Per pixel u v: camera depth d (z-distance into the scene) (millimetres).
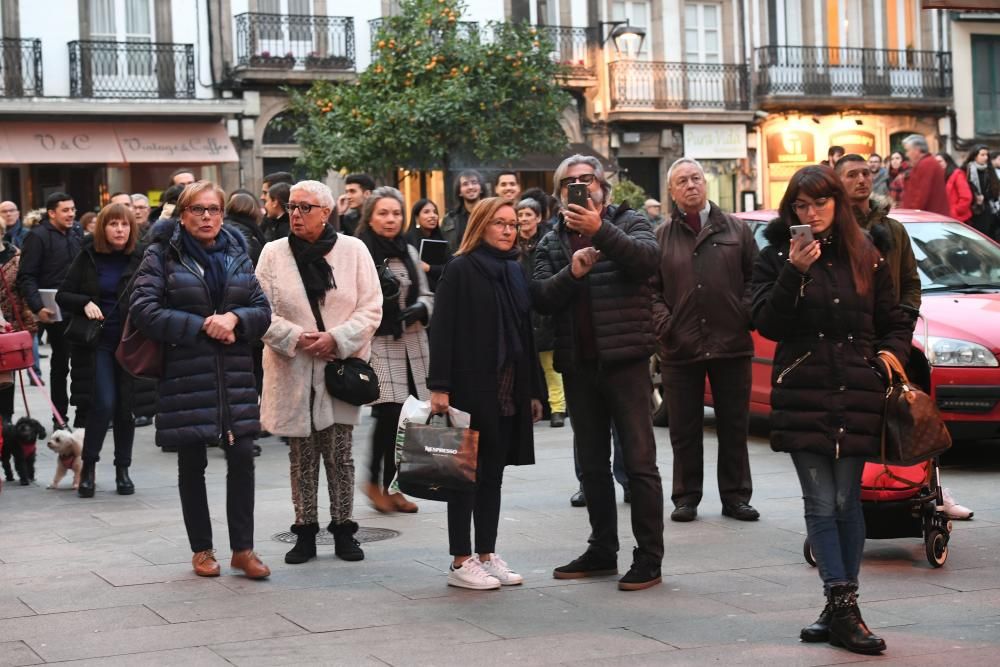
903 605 7172
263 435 14102
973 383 10992
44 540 9203
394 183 32750
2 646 6633
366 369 8391
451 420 7633
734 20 39844
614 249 7363
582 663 6211
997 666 6070
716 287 9547
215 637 6730
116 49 32438
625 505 9969
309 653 6426
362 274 8539
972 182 18984
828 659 6223
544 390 7922
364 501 10398
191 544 8086
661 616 7020
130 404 10922
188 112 32750
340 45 34938
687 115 38844
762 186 40406
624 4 38844
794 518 9516
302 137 30766
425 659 6301
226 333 7820
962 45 42594
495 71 30156
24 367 11273
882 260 6605
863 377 6461
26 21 31891
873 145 41688
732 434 9594
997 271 12664
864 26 41375
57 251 13984
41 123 31641
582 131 38312
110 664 6301
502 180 12383
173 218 8219
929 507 7949
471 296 7637
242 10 34062
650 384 7711
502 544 8836
